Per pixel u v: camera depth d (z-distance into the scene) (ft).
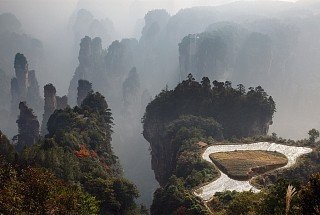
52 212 135.95
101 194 308.81
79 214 153.58
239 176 321.93
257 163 347.77
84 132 452.35
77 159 366.22
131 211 327.26
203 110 557.33
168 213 287.48
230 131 547.90
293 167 335.26
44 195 138.51
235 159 362.53
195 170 341.82
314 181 124.57
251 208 170.81
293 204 137.18
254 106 554.87
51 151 319.88
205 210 255.50
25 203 132.57
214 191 297.94
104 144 466.70
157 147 574.15
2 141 342.23
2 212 124.47
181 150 417.69
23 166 292.61
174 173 386.32
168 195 294.87
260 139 443.73
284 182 152.15
